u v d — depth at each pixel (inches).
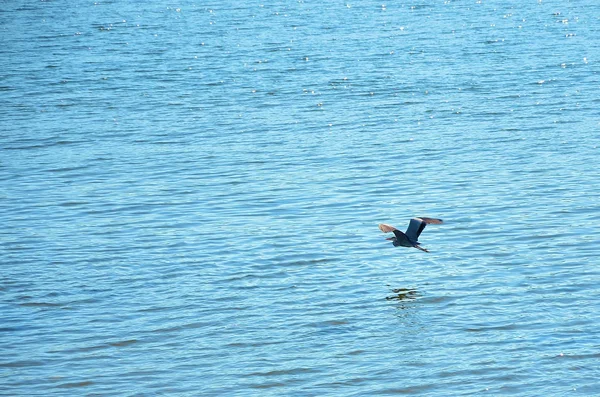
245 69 2650.1
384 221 1396.4
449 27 3309.5
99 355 1017.5
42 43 3255.4
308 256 1270.9
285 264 1247.5
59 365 997.2
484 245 1291.8
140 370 985.5
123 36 3376.0
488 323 1067.9
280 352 1017.5
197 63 2773.1
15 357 1011.3
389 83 2391.7
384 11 3816.4
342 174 1637.6
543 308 1098.1
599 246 1270.9
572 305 1103.0
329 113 2101.4
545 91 2239.2
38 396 935.0
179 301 1142.3
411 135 1887.3
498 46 2874.0
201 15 3907.5
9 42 3287.4
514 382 946.1
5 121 2123.5
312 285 1181.1
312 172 1656.0
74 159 1793.8
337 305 1125.1
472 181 1572.3
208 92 2372.0
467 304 1117.1
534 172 1609.3
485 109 2085.4
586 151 1728.6
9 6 4404.5
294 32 3319.4
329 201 1496.1
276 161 1732.3
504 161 1683.1
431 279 1188.5
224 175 1657.2
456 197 1493.6
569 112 2031.3
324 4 4124.0
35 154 1840.6
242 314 1106.1
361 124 1991.9
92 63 2832.2
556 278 1177.4
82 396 933.8
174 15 3941.9
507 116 2016.5
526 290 1146.7
